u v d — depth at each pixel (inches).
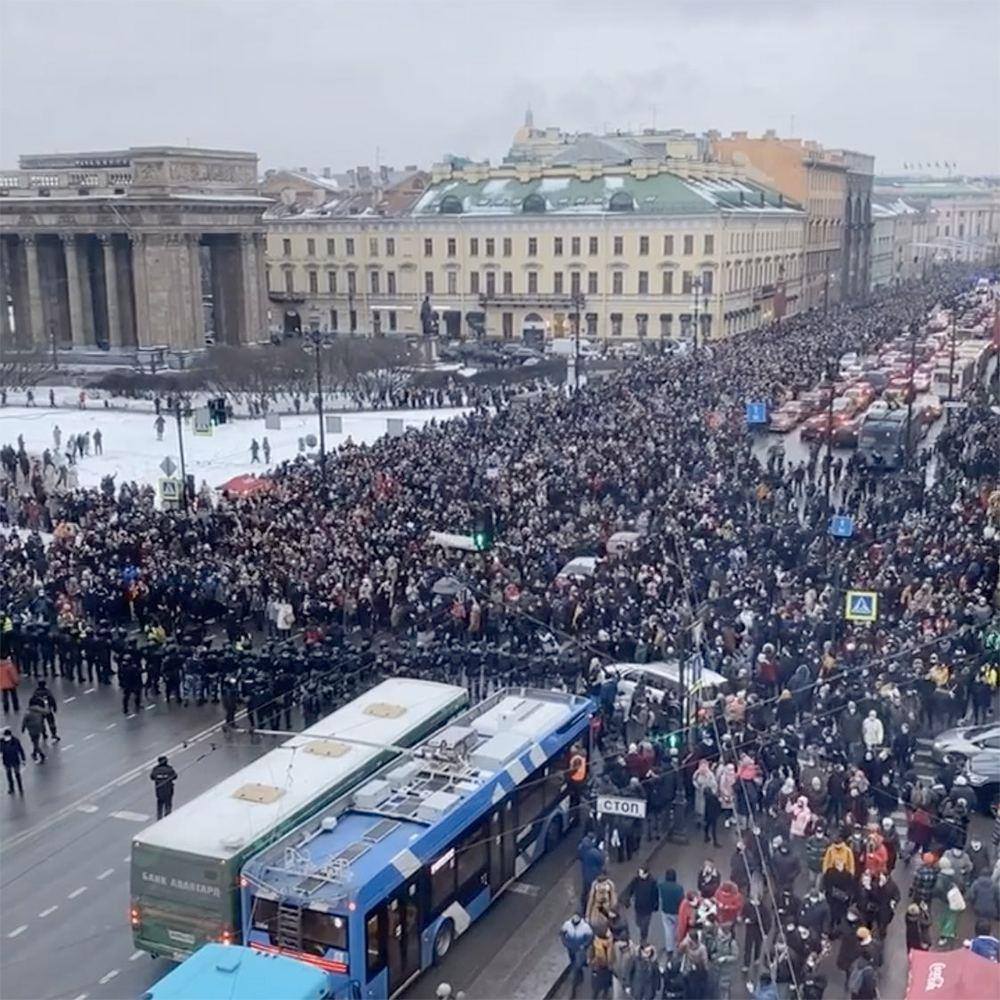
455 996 828.6
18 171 4913.9
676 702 1157.1
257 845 826.2
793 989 782.5
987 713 1205.1
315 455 2546.8
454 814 879.1
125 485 2197.3
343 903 770.8
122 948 901.2
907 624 1302.9
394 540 1651.1
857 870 875.4
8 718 1338.6
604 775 1085.8
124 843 1053.2
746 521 1755.7
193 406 3373.5
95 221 4690.0
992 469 2082.9
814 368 3425.2
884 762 1035.3
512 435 2364.7
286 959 709.3
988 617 1282.0
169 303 4648.1
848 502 2022.6
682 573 1481.3
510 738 1003.3
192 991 679.1
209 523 1804.9
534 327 5275.6
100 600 1514.5
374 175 7455.7
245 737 1272.1
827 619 1322.6
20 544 1819.6
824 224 6998.0
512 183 5433.1
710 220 4918.8
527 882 991.6
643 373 3319.4
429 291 5472.4
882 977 829.2
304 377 3772.1
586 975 852.6
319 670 1300.4
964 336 4281.5
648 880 872.9
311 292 5713.6
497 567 1517.0
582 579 1460.4
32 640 1455.5
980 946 761.6
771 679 1206.3
